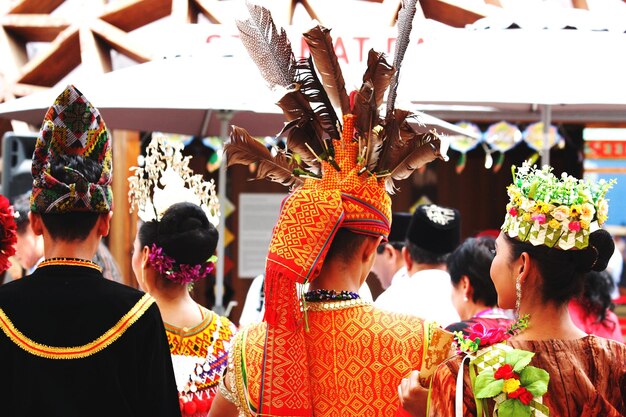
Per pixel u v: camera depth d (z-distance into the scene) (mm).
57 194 2496
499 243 2305
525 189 2246
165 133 6363
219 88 4695
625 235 7691
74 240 2525
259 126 5797
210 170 6934
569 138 7547
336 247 2455
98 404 2408
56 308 2443
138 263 3244
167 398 2510
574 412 2117
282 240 2385
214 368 3219
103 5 6504
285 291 2367
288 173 2584
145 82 4781
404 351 2383
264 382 2375
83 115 2525
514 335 2238
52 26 6535
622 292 7613
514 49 4750
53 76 6707
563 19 5078
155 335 2508
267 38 2641
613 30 5008
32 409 2389
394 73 2471
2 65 6574
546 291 2215
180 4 6285
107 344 2434
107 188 2586
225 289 7680
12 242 2668
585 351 2178
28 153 5742
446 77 4652
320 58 2533
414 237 4297
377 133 2463
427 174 7875
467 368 2180
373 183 2480
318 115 2533
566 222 2184
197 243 3164
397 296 4219
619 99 4488
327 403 2385
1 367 2420
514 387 2084
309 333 2426
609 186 2268
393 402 2363
